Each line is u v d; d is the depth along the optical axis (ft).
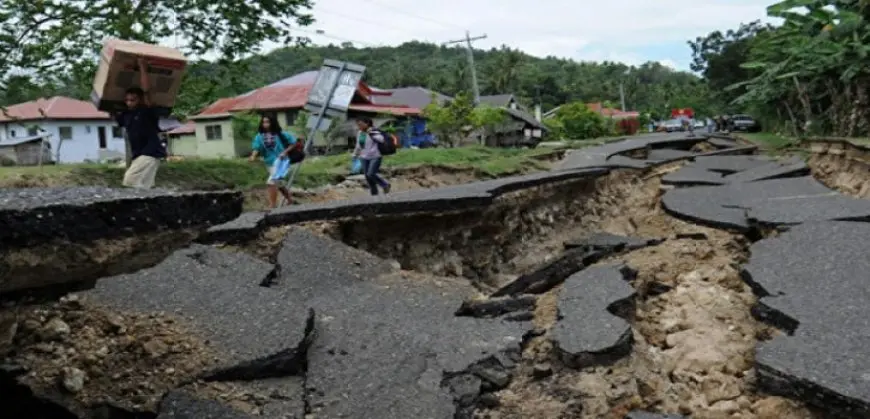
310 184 46.96
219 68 52.37
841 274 18.63
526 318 17.74
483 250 28.09
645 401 13.82
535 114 198.80
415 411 12.91
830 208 27.76
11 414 12.99
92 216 11.16
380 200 25.20
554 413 13.30
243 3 48.44
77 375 13.12
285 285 18.94
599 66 374.43
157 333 14.39
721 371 14.99
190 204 12.53
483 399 13.91
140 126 26.68
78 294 15.05
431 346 15.62
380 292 19.19
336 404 13.12
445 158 63.67
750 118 141.49
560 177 35.91
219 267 18.20
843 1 52.34
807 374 12.75
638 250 26.13
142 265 12.08
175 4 47.14
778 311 16.28
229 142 116.88
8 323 11.54
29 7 44.34
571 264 26.35
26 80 47.06
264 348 14.10
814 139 50.85
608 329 15.65
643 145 73.41
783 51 63.00
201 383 13.35
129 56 25.04
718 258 23.80
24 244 10.39
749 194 34.24
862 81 55.47
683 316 18.34
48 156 101.14
